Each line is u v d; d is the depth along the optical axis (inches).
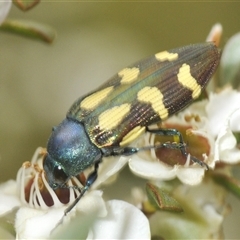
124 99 3.9
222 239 4.0
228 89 4.1
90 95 4.0
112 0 4.9
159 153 4.0
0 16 4.0
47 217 3.9
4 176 4.5
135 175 4.0
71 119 4.0
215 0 4.9
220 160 4.0
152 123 3.9
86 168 4.0
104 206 3.9
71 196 4.0
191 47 3.9
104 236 3.9
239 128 4.1
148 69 3.9
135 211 3.9
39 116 4.8
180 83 3.9
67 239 3.9
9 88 4.8
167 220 4.0
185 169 4.0
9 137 4.7
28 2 4.0
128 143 3.9
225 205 4.0
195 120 4.1
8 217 4.0
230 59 4.1
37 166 4.0
